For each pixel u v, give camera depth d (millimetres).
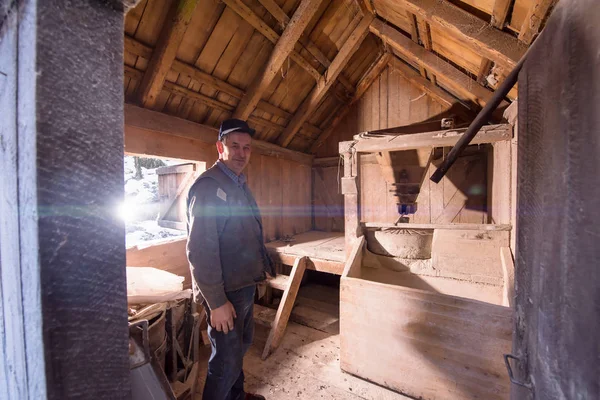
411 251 2160
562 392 450
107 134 449
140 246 2043
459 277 1936
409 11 1797
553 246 495
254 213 1454
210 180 1248
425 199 3383
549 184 517
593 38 374
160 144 2131
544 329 530
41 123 372
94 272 435
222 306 1171
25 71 376
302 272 2701
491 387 1369
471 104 2996
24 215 390
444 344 1487
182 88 2172
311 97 3148
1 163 433
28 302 394
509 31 1394
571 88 429
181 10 1640
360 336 1746
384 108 3686
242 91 2551
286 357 2051
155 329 1351
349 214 2287
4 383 490
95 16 433
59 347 394
